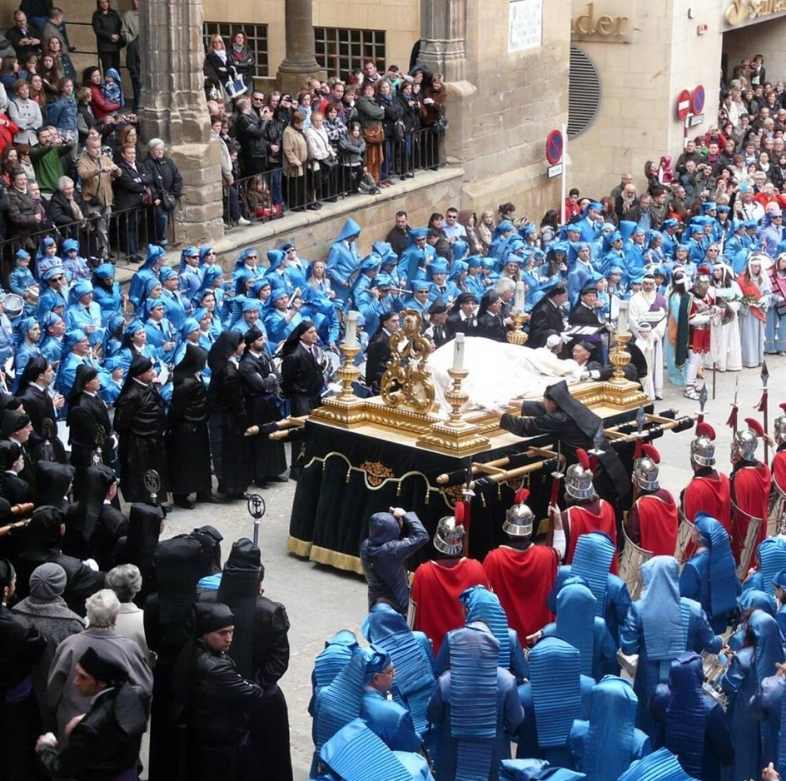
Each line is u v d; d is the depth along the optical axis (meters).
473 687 11.01
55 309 20.30
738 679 11.95
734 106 39.94
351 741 9.67
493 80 32.12
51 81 25.69
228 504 19.06
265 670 11.51
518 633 13.93
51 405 17.28
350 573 17.06
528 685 11.36
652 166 35.84
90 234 23.64
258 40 37.91
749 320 26.05
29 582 12.34
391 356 16.91
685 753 11.38
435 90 30.89
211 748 11.01
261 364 19.17
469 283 25.48
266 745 11.72
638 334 23.77
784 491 16.81
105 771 10.38
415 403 16.48
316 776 10.34
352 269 25.33
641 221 32.53
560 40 34.22
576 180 39.12
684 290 24.14
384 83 29.50
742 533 16.27
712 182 34.47
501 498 16.30
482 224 29.73
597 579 12.97
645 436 16.73
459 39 31.12
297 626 15.75
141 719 10.39
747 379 25.52
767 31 43.91
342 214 28.22
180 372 18.47
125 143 24.00
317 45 37.72
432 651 12.47
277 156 27.12
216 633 10.89
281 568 17.20
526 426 16.28
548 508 16.25
